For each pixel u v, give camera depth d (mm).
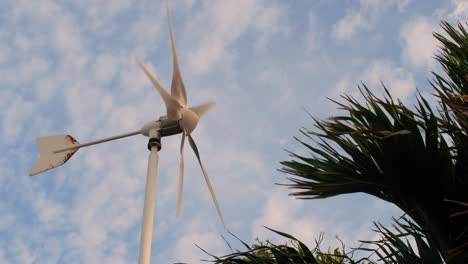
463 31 5051
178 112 7859
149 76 7867
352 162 3930
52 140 8539
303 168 4117
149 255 5617
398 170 3787
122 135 8133
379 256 3711
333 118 4078
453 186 3689
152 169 6832
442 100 3855
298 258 3686
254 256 3703
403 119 3801
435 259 3637
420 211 3746
